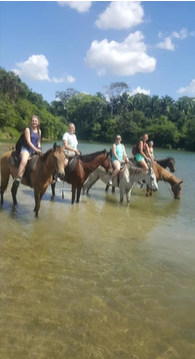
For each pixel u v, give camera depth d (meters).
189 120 81.88
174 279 4.63
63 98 126.38
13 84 78.00
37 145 7.49
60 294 4.00
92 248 5.64
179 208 9.66
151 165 9.90
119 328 3.39
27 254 5.18
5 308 3.61
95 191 11.47
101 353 2.99
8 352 2.91
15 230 6.30
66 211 8.17
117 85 106.81
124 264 5.05
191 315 3.73
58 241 5.88
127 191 9.81
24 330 3.24
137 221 7.75
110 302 3.89
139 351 3.06
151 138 75.88
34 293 3.97
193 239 6.54
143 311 3.75
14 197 8.20
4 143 40.59
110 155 9.91
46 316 3.51
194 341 3.26
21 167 7.00
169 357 3.01
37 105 85.19
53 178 8.92
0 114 61.00
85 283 4.34
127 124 83.62
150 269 4.93
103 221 7.50
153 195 11.65
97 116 103.19
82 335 3.23
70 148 8.81
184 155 46.88
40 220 7.12
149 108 98.81
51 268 4.73
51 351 2.97
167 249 5.84
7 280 4.26
